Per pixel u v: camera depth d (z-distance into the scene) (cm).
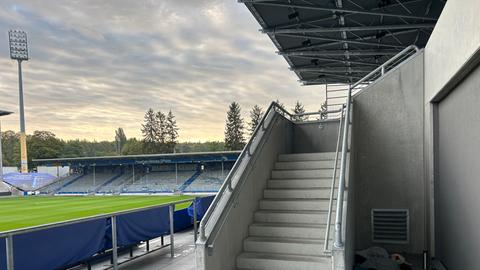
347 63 1515
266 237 504
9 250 388
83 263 597
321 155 676
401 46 1262
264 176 609
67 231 485
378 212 668
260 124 639
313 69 1590
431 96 575
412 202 648
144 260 703
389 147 667
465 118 438
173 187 3719
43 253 444
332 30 1066
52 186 4128
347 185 472
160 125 7381
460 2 392
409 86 656
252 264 450
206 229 397
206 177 3912
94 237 542
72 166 4600
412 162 651
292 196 576
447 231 534
